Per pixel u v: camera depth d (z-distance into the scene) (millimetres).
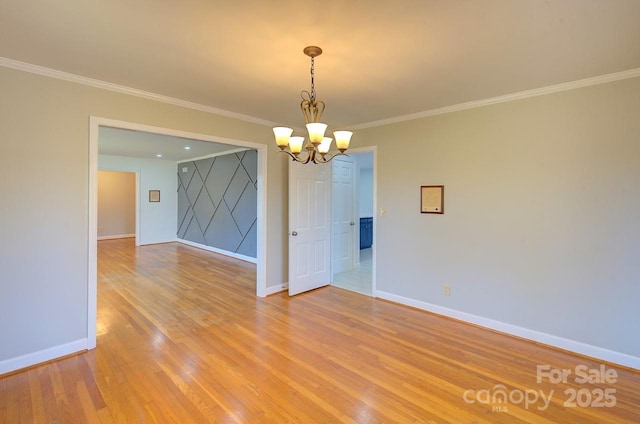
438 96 3127
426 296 3764
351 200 5918
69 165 2664
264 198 4270
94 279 2812
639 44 2061
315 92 2980
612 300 2617
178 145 6281
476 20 1798
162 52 2229
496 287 3227
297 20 1818
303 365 2564
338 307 3916
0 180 2373
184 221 8898
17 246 2453
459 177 3445
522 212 3045
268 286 4371
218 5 1675
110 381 2332
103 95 2826
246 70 2523
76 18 1802
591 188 2688
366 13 1740
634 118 2490
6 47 2162
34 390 2223
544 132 2902
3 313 2402
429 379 2381
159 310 3771
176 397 2154
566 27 1860
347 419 1952
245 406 2066
